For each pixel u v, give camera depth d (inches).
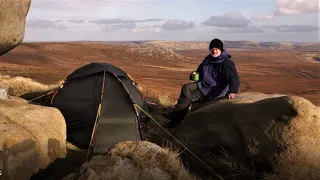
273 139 116.4
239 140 126.0
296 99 119.0
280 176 108.8
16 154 102.3
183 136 148.3
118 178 98.7
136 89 168.9
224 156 128.6
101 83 158.4
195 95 166.7
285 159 110.6
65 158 122.4
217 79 161.9
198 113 149.3
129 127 152.3
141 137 154.3
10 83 266.5
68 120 153.0
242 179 118.6
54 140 120.0
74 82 159.8
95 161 105.2
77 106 153.5
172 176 105.2
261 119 123.8
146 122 170.6
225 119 135.9
